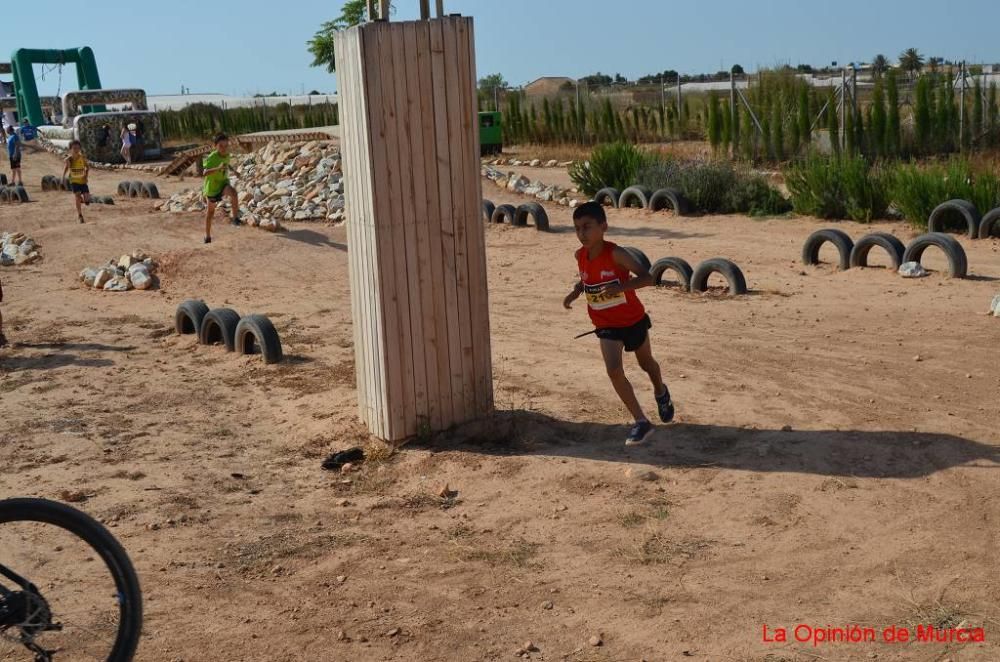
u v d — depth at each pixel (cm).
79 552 518
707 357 859
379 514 563
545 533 521
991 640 393
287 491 609
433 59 624
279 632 429
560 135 3834
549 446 652
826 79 2923
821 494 545
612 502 553
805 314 1012
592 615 432
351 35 611
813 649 395
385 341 643
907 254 1195
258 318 947
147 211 2112
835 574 456
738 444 631
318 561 502
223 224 1794
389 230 628
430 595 459
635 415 644
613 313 628
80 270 1532
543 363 873
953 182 1587
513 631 422
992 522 498
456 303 661
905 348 852
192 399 833
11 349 1052
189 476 640
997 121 2583
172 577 486
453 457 634
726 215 1898
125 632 341
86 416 793
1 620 336
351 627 431
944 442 610
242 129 5509
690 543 497
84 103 4447
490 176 2355
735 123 2834
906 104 2931
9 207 2284
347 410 752
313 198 1970
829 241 1391
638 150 2300
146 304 1282
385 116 612
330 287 1355
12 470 665
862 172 1738
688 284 1170
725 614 426
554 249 1562
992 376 751
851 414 678
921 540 483
